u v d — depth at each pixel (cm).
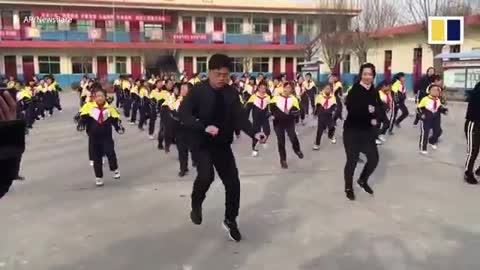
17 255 434
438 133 970
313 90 1753
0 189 191
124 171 811
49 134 1316
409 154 931
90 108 704
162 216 549
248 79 1762
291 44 4094
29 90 1518
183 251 442
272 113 832
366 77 591
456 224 510
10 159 189
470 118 682
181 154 762
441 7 2738
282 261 418
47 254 437
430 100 941
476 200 604
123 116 1853
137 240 471
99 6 3781
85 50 3828
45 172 801
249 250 444
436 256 425
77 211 571
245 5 4009
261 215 549
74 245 459
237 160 899
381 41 3438
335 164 850
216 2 4019
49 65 3784
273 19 4153
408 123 1455
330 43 3375
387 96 1182
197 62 4016
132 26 3944
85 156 963
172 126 959
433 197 618
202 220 531
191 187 690
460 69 2142
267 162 877
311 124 1502
